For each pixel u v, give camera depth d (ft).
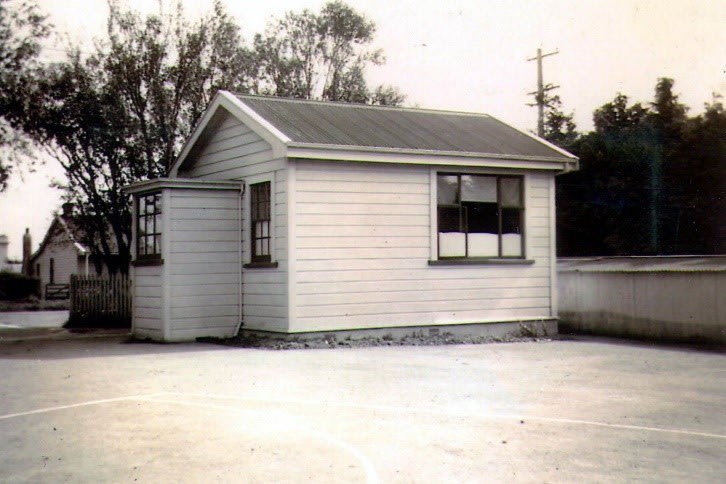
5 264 274.57
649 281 62.75
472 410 31.04
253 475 21.58
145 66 81.92
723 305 57.00
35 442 25.50
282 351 51.29
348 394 34.58
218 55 86.22
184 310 58.80
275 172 56.49
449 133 65.51
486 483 20.85
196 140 65.16
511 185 64.23
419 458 23.40
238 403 32.30
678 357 49.83
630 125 142.72
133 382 37.76
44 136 82.89
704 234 111.24
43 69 83.35
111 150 80.94
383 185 58.13
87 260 144.87
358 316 56.85
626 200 112.06
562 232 114.52
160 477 21.44
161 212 59.31
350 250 56.75
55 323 90.74
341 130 59.57
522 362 46.68
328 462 22.91
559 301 71.46
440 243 60.75
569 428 27.78
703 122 115.96
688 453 24.23
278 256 55.93
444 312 60.34
